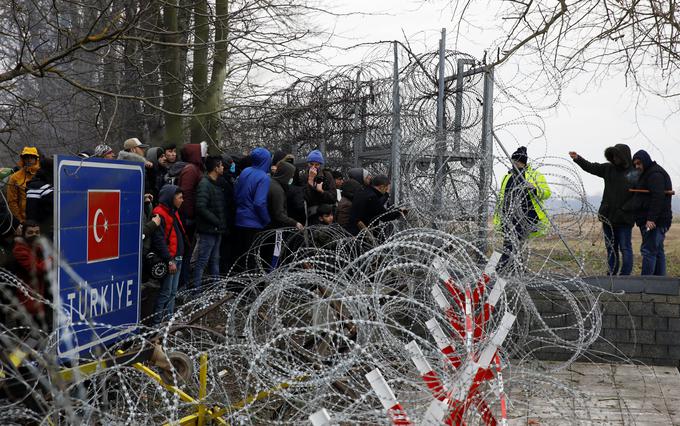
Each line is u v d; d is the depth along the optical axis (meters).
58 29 7.93
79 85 8.36
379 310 3.66
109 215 4.95
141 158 8.29
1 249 6.22
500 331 3.26
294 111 12.12
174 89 13.80
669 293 7.70
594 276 7.81
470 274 4.12
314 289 4.71
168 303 7.54
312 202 9.91
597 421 5.43
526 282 5.60
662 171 9.37
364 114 10.90
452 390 3.07
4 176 7.06
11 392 3.57
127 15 9.57
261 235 8.70
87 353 4.53
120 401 4.05
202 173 8.98
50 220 6.32
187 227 8.65
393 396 2.74
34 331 3.39
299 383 3.50
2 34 8.41
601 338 7.32
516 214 6.31
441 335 3.53
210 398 4.35
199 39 12.48
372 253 4.28
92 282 4.75
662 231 9.47
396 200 9.62
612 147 9.48
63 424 3.30
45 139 12.14
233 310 4.49
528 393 4.62
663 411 5.92
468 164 9.66
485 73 8.74
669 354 7.69
